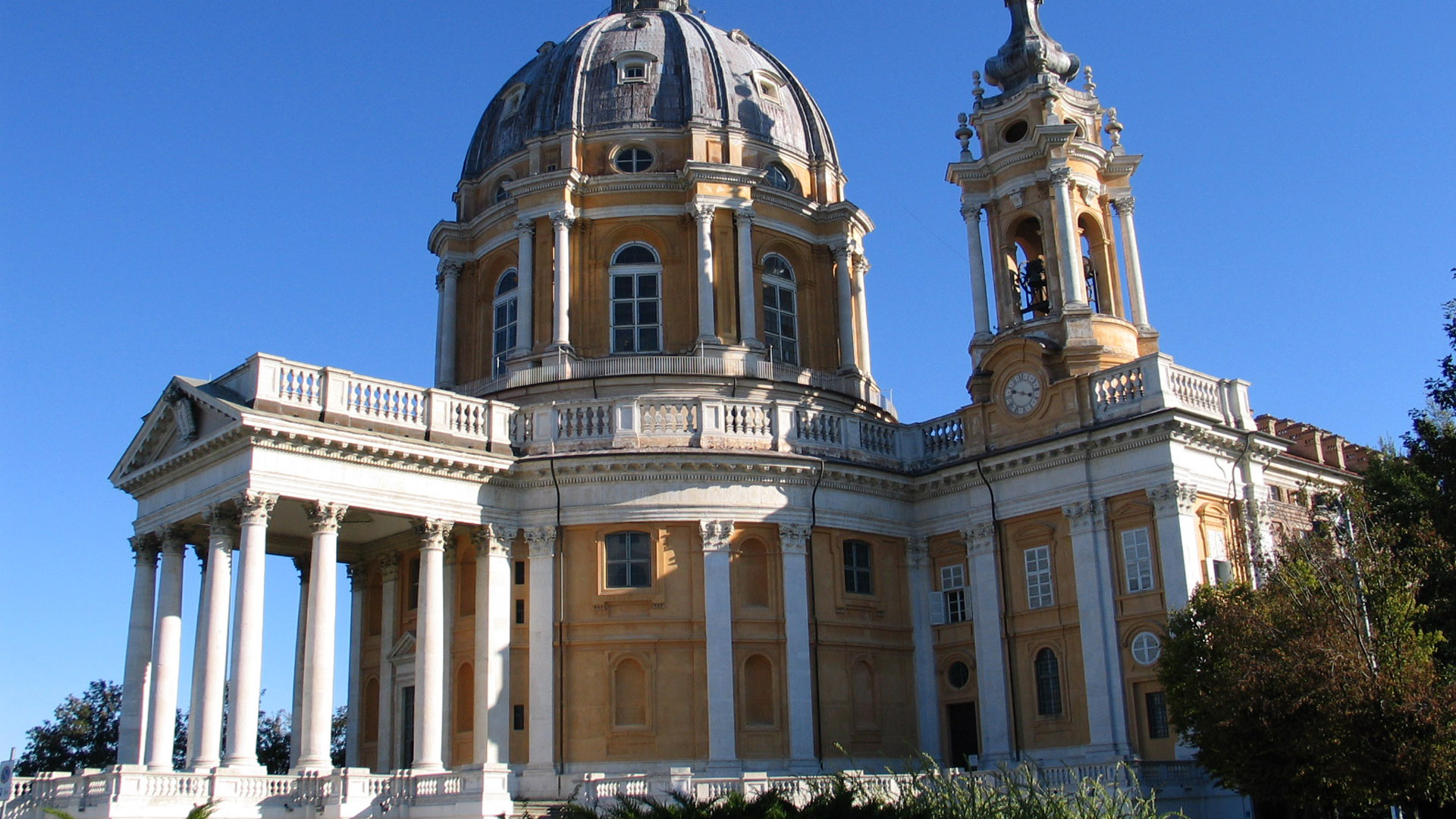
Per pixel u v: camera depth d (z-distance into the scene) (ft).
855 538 122.72
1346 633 81.25
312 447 104.06
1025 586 117.60
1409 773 76.43
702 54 152.87
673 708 113.19
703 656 114.01
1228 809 100.94
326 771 99.19
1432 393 105.50
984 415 123.75
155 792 90.63
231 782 93.30
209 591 103.65
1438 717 76.28
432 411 112.47
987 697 117.80
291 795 95.25
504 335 147.13
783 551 117.50
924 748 121.29
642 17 158.51
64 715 181.57
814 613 117.91
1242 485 114.42
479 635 113.09
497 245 147.54
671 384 133.80
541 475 116.06
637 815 60.29
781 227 147.74
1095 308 131.13
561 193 141.49
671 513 115.44
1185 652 89.51
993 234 132.16
